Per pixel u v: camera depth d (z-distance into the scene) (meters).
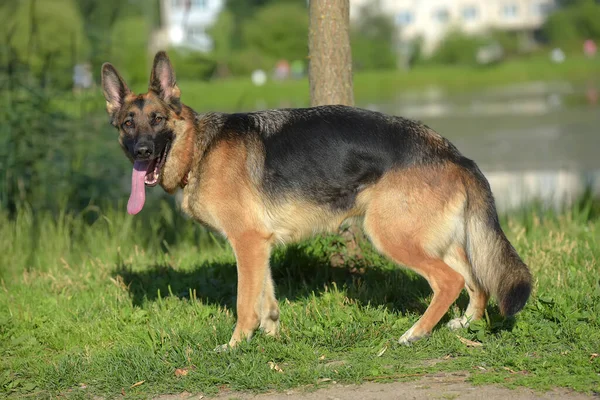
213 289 6.59
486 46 59.72
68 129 9.70
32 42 10.42
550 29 72.88
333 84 6.76
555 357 4.66
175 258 7.88
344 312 5.70
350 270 6.74
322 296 6.15
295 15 57.84
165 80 5.53
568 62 57.28
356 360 4.93
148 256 8.04
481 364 4.72
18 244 8.27
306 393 4.48
